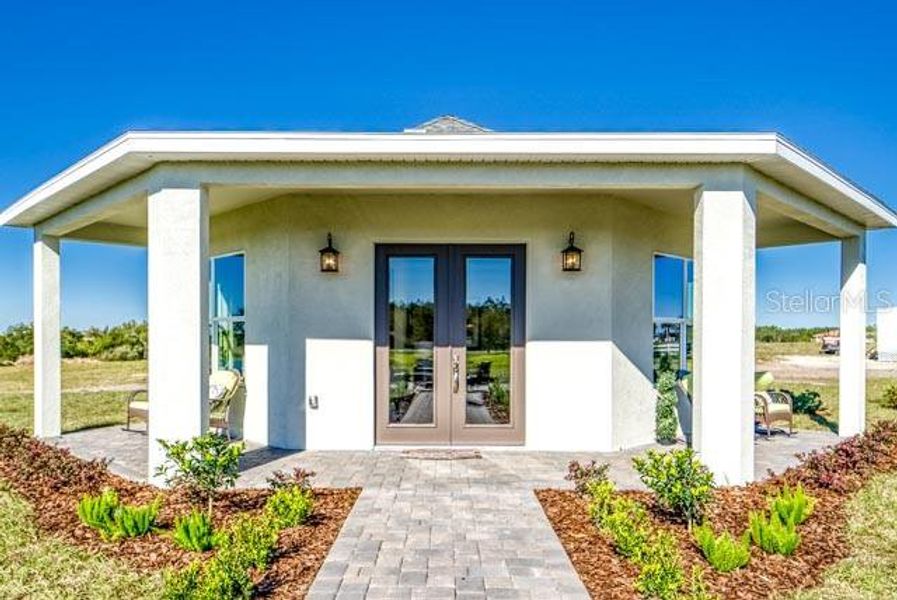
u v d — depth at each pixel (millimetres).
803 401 12734
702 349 6375
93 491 6129
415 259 8297
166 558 4473
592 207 8109
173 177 6270
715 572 4234
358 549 4500
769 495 5832
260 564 4039
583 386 8094
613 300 8141
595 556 4383
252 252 8781
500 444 8203
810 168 6668
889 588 4188
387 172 6414
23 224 9656
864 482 6703
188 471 5223
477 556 4379
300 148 6023
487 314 8273
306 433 8094
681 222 9742
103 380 19422
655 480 5137
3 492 6238
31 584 4137
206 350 6355
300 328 8109
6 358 23516
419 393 8266
